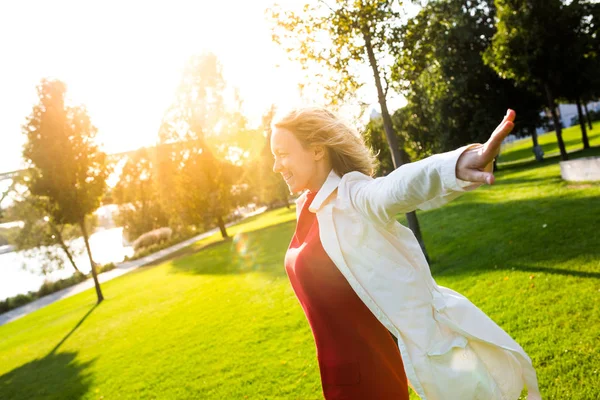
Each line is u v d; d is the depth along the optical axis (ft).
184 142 95.81
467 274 21.76
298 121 5.06
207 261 66.39
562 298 15.30
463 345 4.35
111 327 37.52
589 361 11.08
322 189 4.76
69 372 27.09
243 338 22.86
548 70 48.83
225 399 16.05
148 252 121.60
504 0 47.57
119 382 21.88
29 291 90.89
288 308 26.16
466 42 73.56
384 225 4.22
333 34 22.54
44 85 51.01
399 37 23.44
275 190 141.90
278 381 16.21
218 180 98.48
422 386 4.28
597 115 157.99
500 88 73.72
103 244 195.93
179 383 19.17
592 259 18.17
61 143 51.21
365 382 4.87
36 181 51.21
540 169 60.95
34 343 41.50
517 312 15.31
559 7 46.42
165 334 29.01
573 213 27.20
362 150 5.29
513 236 26.25
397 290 4.32
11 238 97.25
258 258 53.57
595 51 55.21
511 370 4.58
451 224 37.68
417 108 76.33
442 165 3.29
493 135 2.91
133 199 150.82
